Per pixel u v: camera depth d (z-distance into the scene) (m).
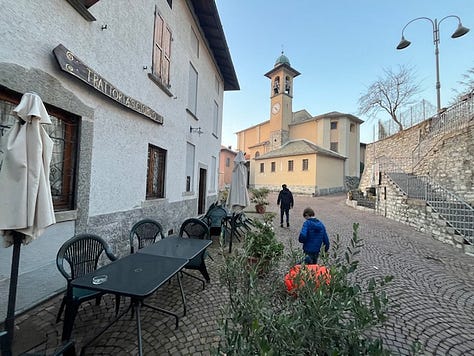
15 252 2.11
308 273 2.00
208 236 4.57
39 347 2.45
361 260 5.69
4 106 2.83
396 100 25.84
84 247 3.12
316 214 13.07
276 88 34.94
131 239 3.97
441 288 4.27
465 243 6.77
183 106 8.11
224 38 10.10
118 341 2.62
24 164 1.93
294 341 1.44
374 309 1.73
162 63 6.47
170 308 3.34
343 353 1.48
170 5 6.99
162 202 6.68
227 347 1.44
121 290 2.25
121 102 4.62
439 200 9.34
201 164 10.30
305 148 27.06
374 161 19.09
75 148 3.79
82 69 3.59
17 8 2.75
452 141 11.09
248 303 1.70
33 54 2.95
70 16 3.49
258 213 13.49
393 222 10.95
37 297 3.16
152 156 6.43
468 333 3.00
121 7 4.69
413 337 2.89
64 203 3.66
